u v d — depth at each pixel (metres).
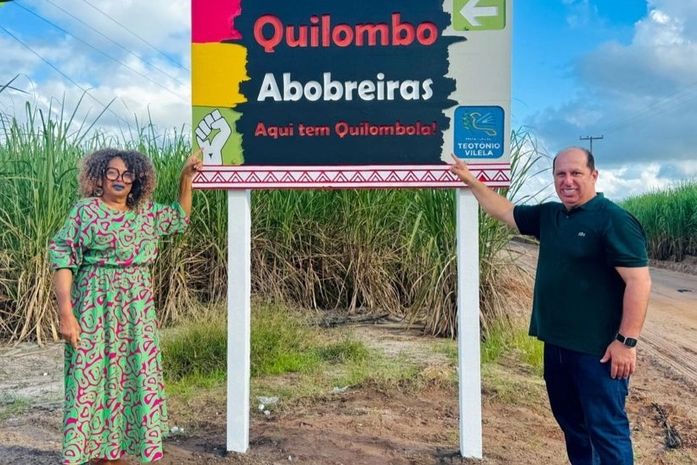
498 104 4.00
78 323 3.42
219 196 8.48
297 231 8.94
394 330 7.91
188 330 6.56
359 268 8.84
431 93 4.02
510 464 3.99
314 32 4.05
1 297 7.36
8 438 4.36
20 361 6.50
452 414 4.93
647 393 5.89
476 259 4.01
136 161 3.53
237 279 4.09
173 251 8.09
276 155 4.08
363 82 4.04
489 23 4.00
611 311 3.25
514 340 7.10
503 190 7.23
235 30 4.07
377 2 4.03
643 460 4.28
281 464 3.92
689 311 11.12
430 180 4.03
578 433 3.52
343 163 4.06
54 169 7.60
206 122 4.08
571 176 3.30
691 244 20.14
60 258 3.36
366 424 4.63
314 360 6.44
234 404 4.08
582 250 3.25
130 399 3.52
